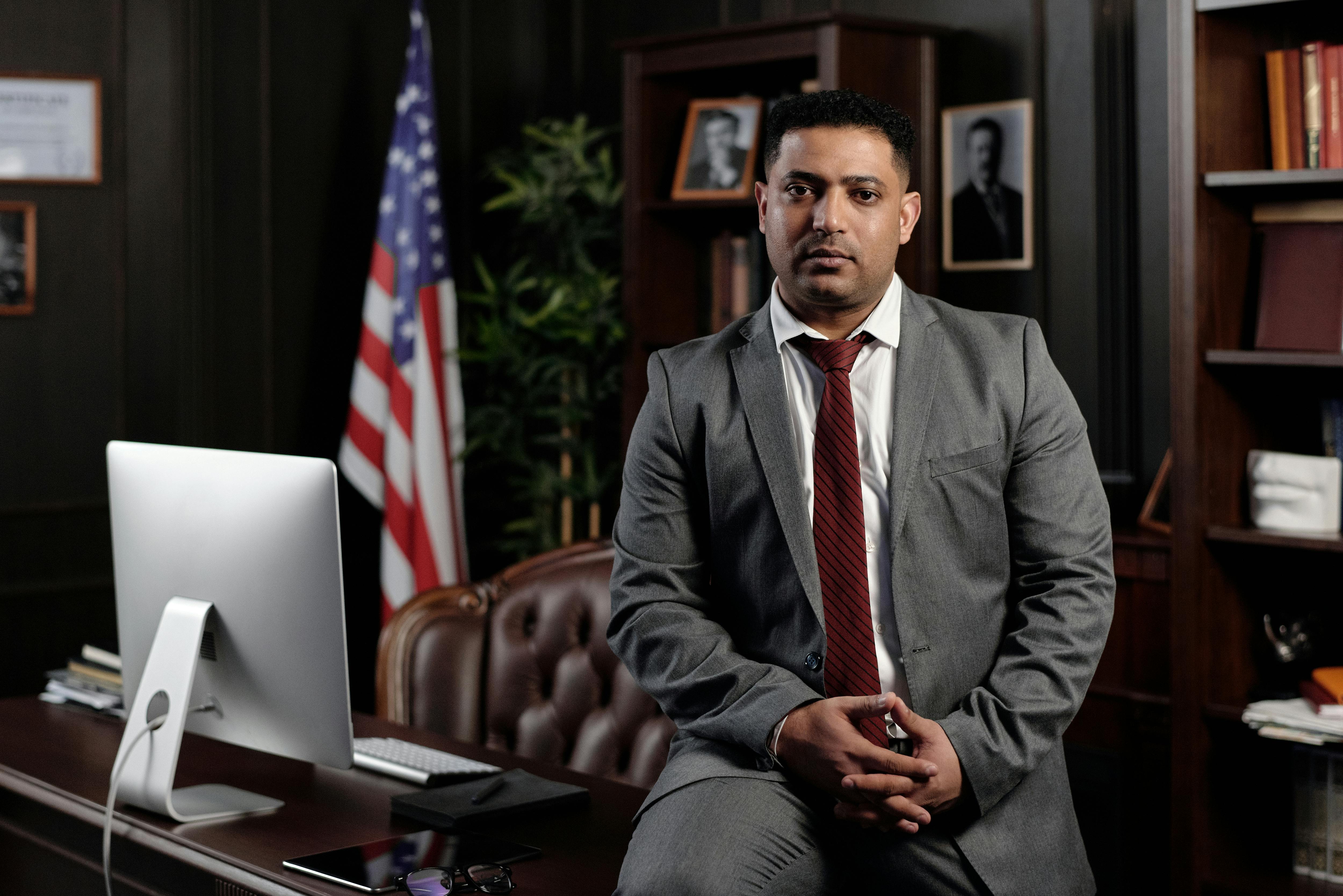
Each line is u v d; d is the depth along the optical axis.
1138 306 3.28
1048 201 3.44
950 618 1.63
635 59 3.92
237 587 1.88
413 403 4.40
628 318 3.98
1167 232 3.23
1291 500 2.65
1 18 3.96
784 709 1.55
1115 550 2.98
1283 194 2.75
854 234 1.61
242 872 1.65
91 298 4.14
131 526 2.03
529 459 4.61
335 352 4.66
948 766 1.50
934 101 3.60
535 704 2.47
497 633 2.51
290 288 4.54
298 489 1.81
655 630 1.70
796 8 4.09
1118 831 2.99
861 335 1.69
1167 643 2.90
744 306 3.93
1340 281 2.61
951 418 1.65
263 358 4.48
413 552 4.39
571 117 4.91
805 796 1.59
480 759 2.16
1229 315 2.74
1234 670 2.78
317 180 4.60
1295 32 2.80
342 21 4.64
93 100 4.11
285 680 1.87
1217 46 2.66
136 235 4.21
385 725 2.36
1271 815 2.84
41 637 4.06
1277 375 2.87
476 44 4.96
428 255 4.42
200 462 1.94
